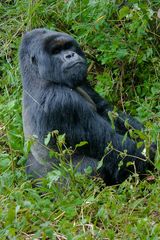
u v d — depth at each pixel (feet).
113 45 50.37
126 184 38.50
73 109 41.01
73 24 54.03
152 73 51.19
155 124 41.57
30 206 35.76
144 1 50.16
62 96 41.16
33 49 42.45
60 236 34.06
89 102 43.78
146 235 33.17
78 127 41.27
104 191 38.27
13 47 54.75
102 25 51.90
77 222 35.63
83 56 43.60
